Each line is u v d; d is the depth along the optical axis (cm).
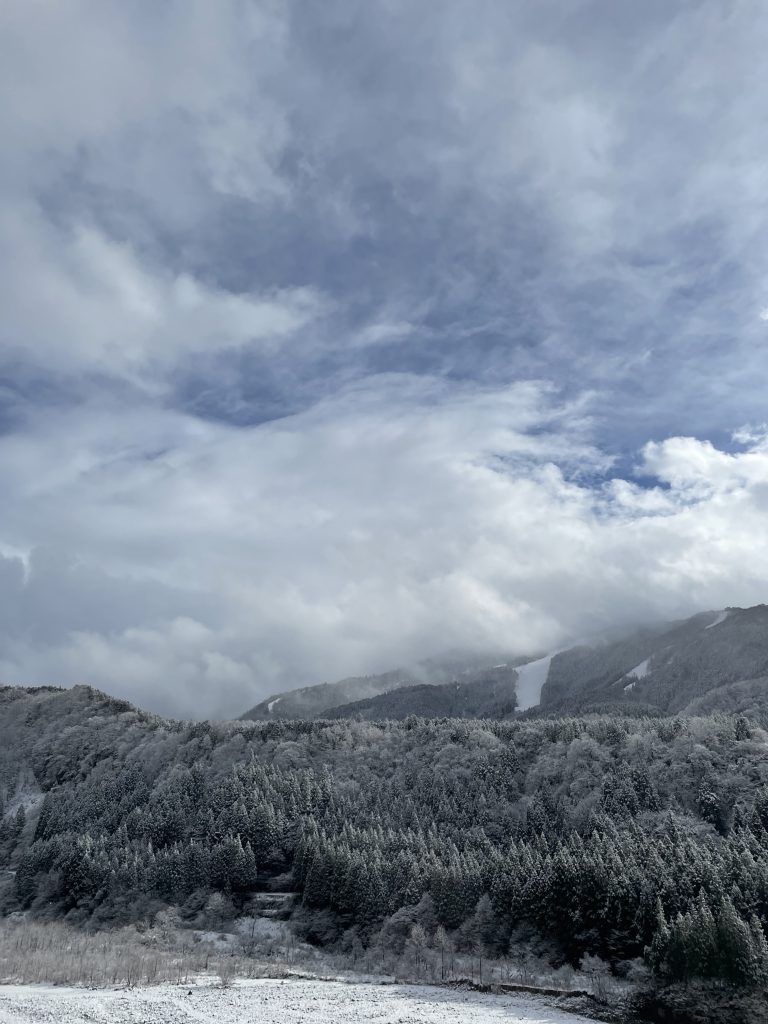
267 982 12800
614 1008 10775
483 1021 10006
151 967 13275
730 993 10300
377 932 15625
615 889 12962
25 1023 9331
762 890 12069
